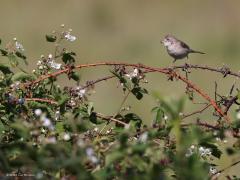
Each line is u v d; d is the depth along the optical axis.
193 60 31.19
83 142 8.18
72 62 10.76
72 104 10.22
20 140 9.56
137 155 7.84
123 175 7.89
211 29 36.78
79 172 7.72
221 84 27.52
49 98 10.50
